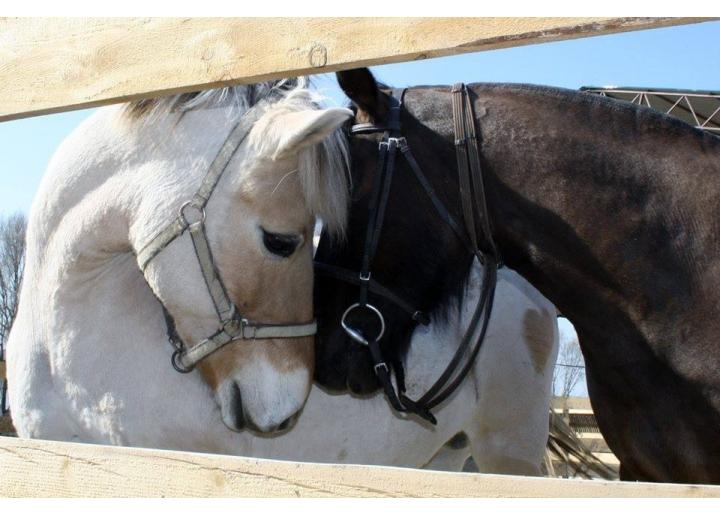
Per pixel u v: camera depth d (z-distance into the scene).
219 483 1.13
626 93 8.00
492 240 2.02
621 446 2.05
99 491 1.22
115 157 2.04
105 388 2.10
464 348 2.43
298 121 1.71
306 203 1.93
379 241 2.12
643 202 1.87
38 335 2.18
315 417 2.40
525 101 2.03
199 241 1.88
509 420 2.81
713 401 1.78
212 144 1.93
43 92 1.47
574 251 1.93
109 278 2.14
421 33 1.09
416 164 2.05
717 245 1.79
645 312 1.87
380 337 2.16
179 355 2.03
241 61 1.24
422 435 2.61
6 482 1.32
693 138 1.91
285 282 1.94
